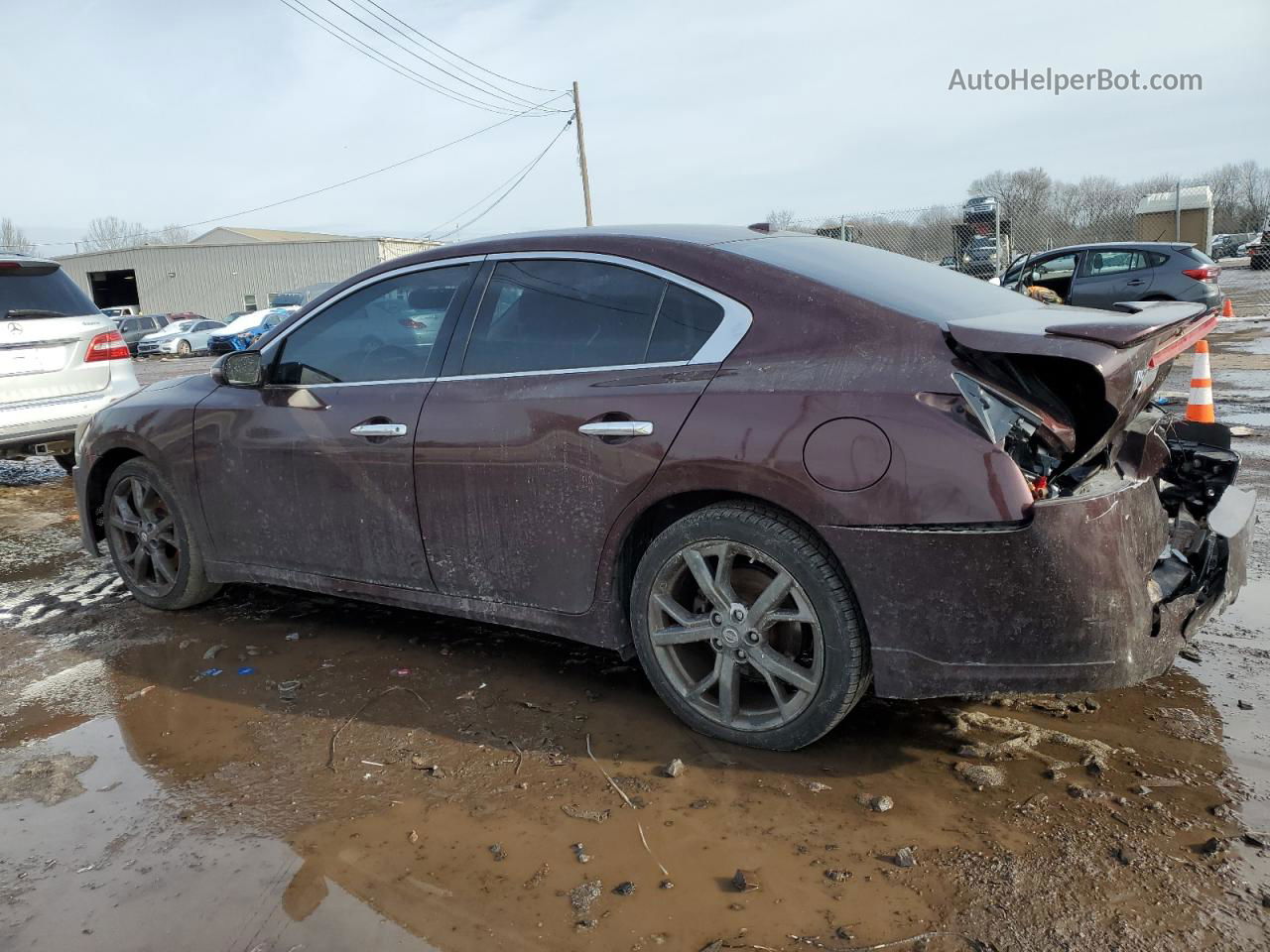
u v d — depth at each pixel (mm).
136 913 2111
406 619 3932
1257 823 2232
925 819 2328
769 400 2482
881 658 2416
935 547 2291
